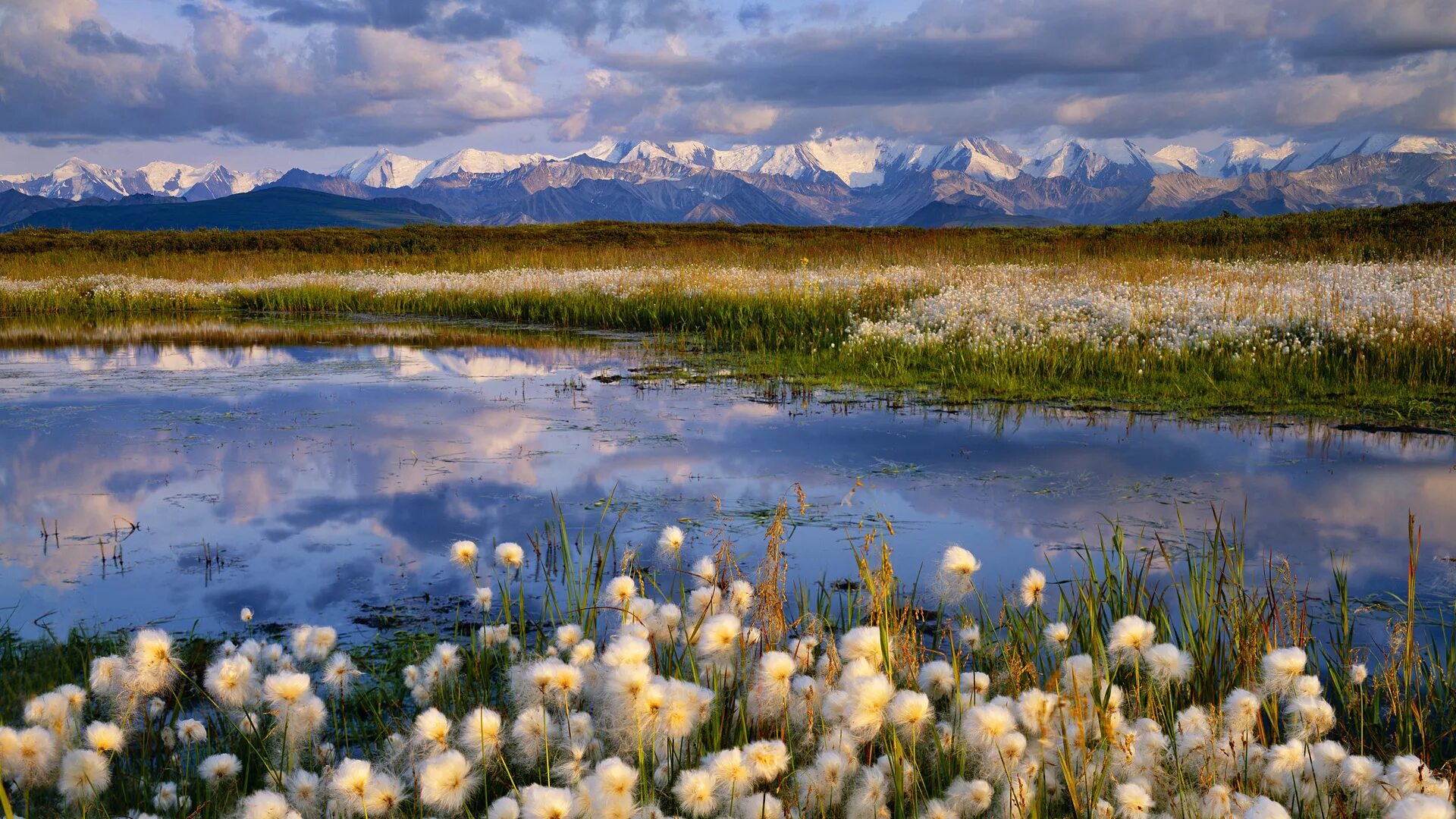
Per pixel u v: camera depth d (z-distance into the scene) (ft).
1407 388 32.73
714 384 37.06
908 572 16.66
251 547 18.47
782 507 11.76
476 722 8.91
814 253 104.88
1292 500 20.81
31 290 80.84
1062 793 8.82
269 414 31.42
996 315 46.52
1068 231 121.19
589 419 30.45
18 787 8.39
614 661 8.49
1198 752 9.03
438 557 17.90
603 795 7.40
